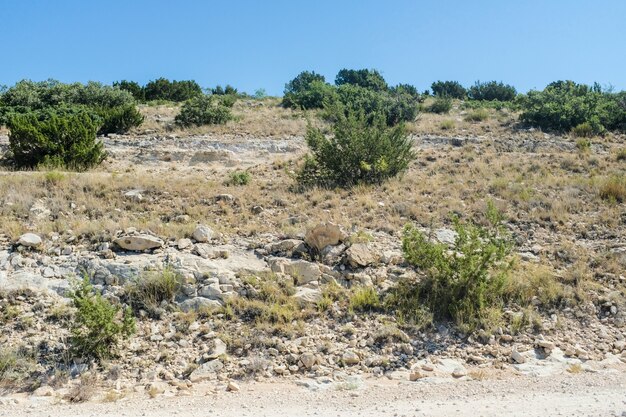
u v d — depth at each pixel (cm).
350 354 767
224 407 608
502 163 1784
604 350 812
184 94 3716
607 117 2344
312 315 870
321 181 1585
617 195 1407
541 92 2645
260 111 2939
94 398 649
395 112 2617
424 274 976
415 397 633
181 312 867
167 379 712
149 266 943
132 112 2388
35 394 661
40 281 904
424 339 824
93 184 1413
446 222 1263
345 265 1005
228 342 793
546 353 795
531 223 1249
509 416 552
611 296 936
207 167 1911
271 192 1481
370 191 1492
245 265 993
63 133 1864
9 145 1928
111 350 762
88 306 757
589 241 1163
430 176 1670
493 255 918
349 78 4994
